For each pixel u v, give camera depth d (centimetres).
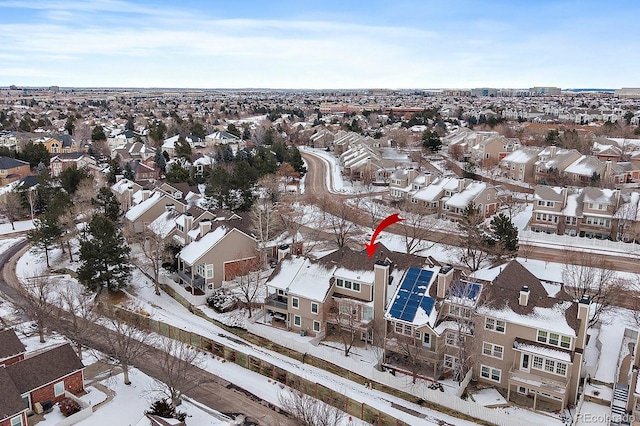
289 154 13988
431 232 8812
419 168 13438
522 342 4578
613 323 5612
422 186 10331
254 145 16488
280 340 5588
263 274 6931
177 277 7131
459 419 4359
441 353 4916
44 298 5716
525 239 8350
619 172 11025
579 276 6003
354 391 4759
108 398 4512
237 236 6881
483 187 9356
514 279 5166
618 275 6831
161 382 4800
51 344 5478
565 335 4375
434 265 5606
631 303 6044
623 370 4675
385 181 12912
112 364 5103
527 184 11531
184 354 4981
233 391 4753
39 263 8100
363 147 14950
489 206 9369
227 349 5350
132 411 4347
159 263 7519
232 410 4456
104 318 6103
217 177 9762
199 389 4769
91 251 6425
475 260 7100
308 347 5381
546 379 4481
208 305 6475
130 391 4662
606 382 4731
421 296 5084
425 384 4797
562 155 11481
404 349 4931
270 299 6059
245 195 9544
